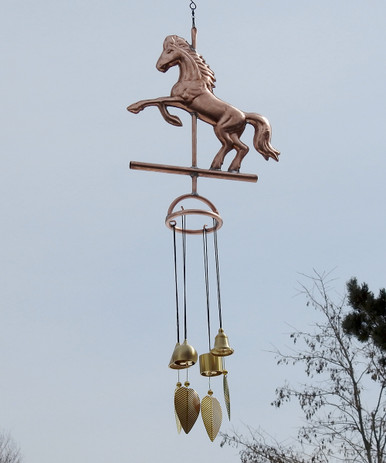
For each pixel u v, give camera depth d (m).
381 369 13.29
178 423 7.54
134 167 7.41
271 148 7.76
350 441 13.00
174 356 7.26
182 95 7.66
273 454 13.44
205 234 7.73
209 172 7.58
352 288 12.55
